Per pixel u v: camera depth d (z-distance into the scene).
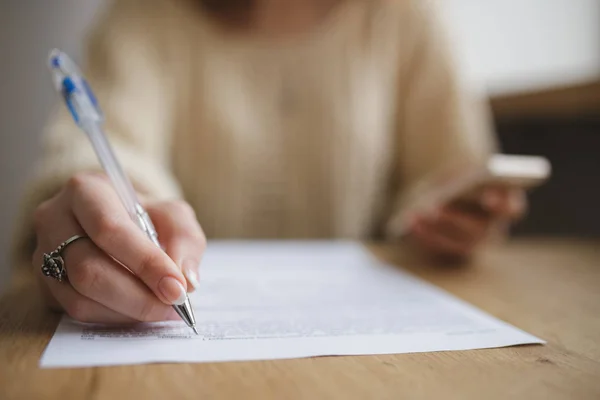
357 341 0.29
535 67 1.27
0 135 1.16
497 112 0.99
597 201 0.94
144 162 0.52
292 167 0.81
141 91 0.70
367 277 0.48
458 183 0.55
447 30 0.86
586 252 0.65
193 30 0.79
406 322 0.33
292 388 0.22
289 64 0.81
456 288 0.45
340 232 0.83
